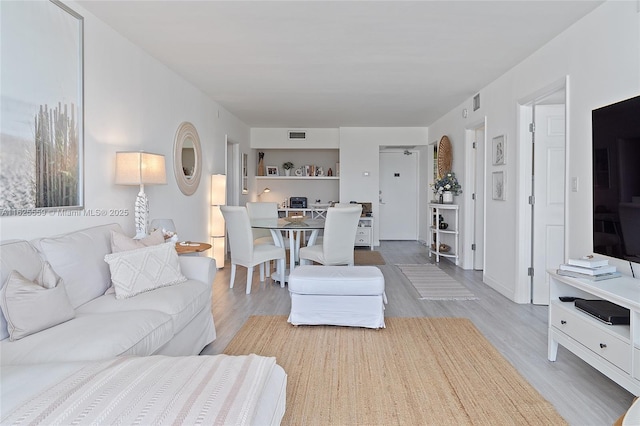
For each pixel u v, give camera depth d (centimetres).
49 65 243
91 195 288
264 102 579
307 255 446
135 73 351
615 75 252
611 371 202
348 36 331
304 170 859
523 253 389
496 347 280
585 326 223
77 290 221
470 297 413
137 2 272
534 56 361
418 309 373
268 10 284
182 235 457
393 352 271
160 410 110
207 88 501
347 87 493
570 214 297
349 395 213
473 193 560
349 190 796
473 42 341
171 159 429
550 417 192
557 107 382
